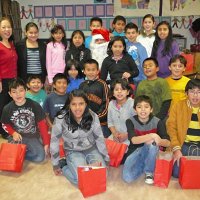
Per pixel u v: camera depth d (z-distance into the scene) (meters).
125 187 2.09
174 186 2.10
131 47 3.20
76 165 2.11
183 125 2.24
